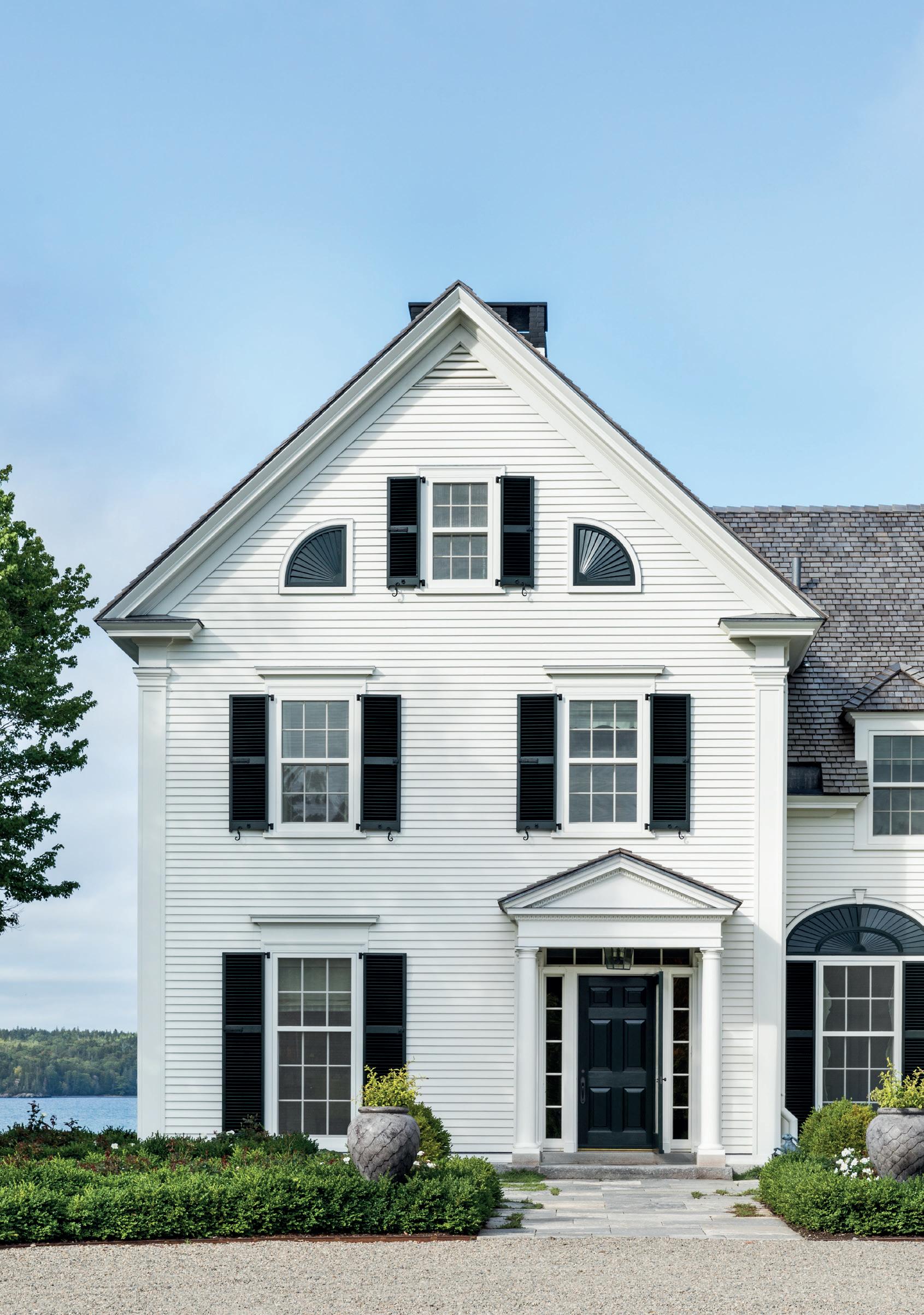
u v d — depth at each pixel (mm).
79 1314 12734
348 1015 21250
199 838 21469
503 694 21594
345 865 21391
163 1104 21062
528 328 25594
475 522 21906
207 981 21281
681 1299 13258
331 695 21641
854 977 22531
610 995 21672
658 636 21578
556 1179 20141
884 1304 13070
